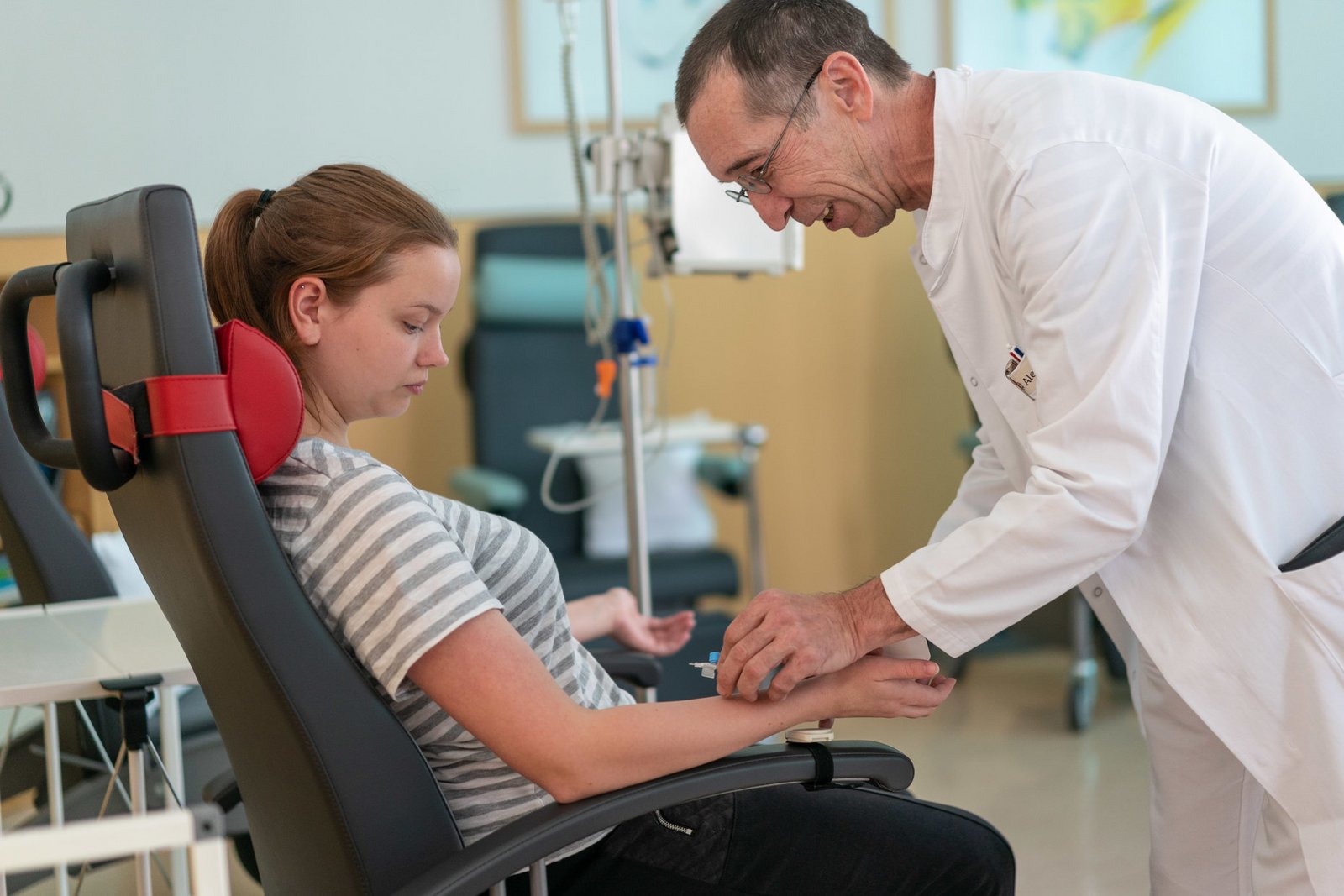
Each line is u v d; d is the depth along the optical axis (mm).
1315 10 3930
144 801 1293
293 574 1012
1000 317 1375
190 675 1312
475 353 3371
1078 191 1190
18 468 1633
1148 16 3826
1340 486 1283
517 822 1044
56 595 1646
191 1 3260
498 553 1225
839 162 1336
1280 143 3963
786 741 1181
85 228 1106
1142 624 1306
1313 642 1236
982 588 1184
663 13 3672
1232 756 1479
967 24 3748
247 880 2336
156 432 984
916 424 4043
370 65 3445
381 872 1026
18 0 3100
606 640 2014
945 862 1257
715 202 2068
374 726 1029
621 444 3061
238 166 3354
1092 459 1170
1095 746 2996
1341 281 1308
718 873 1247
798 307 3896
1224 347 1280
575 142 2230
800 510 3971
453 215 3566
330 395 1177
